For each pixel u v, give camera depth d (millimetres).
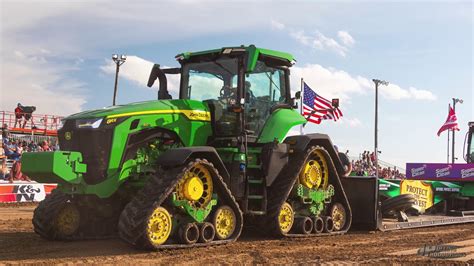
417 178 14938
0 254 6582
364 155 27453
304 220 8547
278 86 8922
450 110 32969
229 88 8328
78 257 6324
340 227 9320
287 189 8273
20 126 28953
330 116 16797
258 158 8297
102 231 8070
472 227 11086
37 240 7863
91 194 7121
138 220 6434
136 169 7402
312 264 6023
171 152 6973
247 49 7906
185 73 8867
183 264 5895
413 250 7355
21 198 16750
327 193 9008
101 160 7133
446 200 13750
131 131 7332
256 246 7379
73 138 7258
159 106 7691
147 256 6336
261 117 8508
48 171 6707
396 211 10656
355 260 6363
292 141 8555
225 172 7539
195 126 7996
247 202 7945
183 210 6988
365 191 9812
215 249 6945
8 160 20797
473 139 16797
